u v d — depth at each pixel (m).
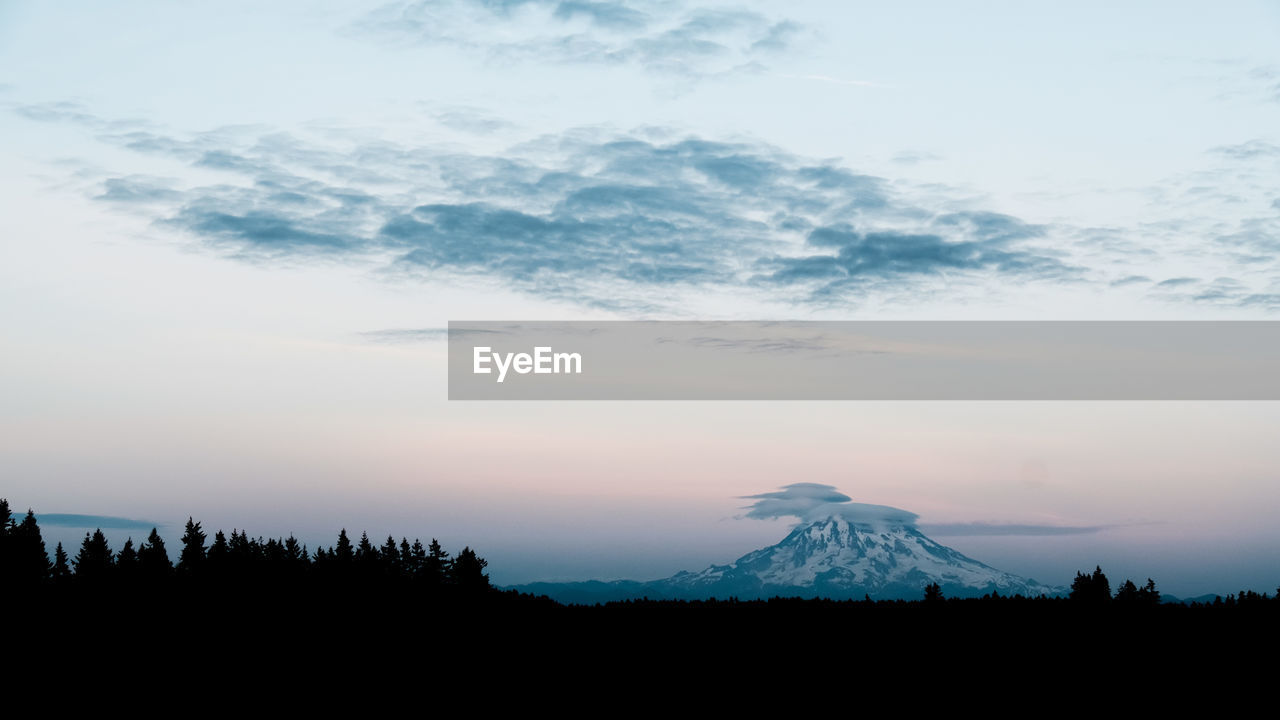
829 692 128.00
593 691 122.75
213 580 120.25
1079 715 119.00
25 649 98.12
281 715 99.19
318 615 124.50
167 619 111.06
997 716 119.25
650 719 113.31
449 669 121.06
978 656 144.00
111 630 105.81
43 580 108.81
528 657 131.50
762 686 129.88
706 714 116.69
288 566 131.38
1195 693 125.06
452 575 146.38
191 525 124.25
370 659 118.19
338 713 102.31
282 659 111.69
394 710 106.06
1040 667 137.75
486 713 109.31
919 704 122.94
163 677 101.06
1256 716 116.62
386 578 137.00
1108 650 144.12
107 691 95.62
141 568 115.38
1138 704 121.62
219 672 105.12
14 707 89.25
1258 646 140.88
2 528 109.75
